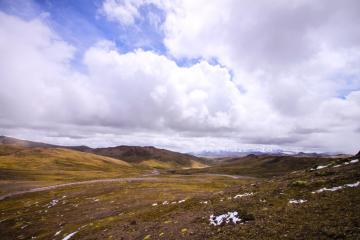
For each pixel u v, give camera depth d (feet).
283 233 58.23
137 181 404.77
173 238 78.23
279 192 94.22
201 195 145.79
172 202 144.56
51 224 158.10
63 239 120.47
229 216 80.94
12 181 473.26
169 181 397.80
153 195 198.90
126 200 189.98
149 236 87.61
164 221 102.73
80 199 229.25
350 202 65.46
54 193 303.27
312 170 121.08
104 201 199.41
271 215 71.72
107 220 133.28
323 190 81.51
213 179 490.08
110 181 425.28
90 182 424.46
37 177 543.80
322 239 51.08
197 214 98.07
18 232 156.15
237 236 64.08
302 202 75.92
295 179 110.32
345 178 86.79
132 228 105.40
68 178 537.65
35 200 266.16
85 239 108.47
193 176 599.16
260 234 61.21
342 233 50.67
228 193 125.70
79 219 155.84
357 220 54.44
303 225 59.52
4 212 225.76
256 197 95.91
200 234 74.28
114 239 97.04
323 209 66.08
